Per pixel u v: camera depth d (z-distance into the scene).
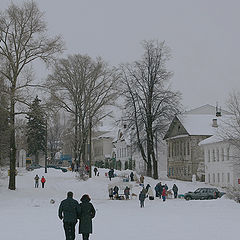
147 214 33.53
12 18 49.09
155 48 78.81
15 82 49.34
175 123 95.31
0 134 51.34
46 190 54.94
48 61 51.00
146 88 78.62
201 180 86.56
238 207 38.97
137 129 80.00
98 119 78.06
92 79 76.12
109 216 32.09
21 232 22.81
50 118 50.34
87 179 67.50
